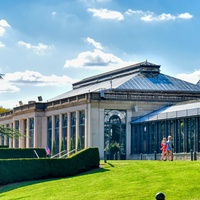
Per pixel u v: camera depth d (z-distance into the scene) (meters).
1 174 79.25
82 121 133.50
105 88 136.50
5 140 175.00
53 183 73.56
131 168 74.25
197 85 141.25
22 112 161.88
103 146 128.75
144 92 132.25
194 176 61.22
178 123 113.12
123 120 130.25
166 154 84.12
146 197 56.06
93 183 68.00
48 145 150.62
